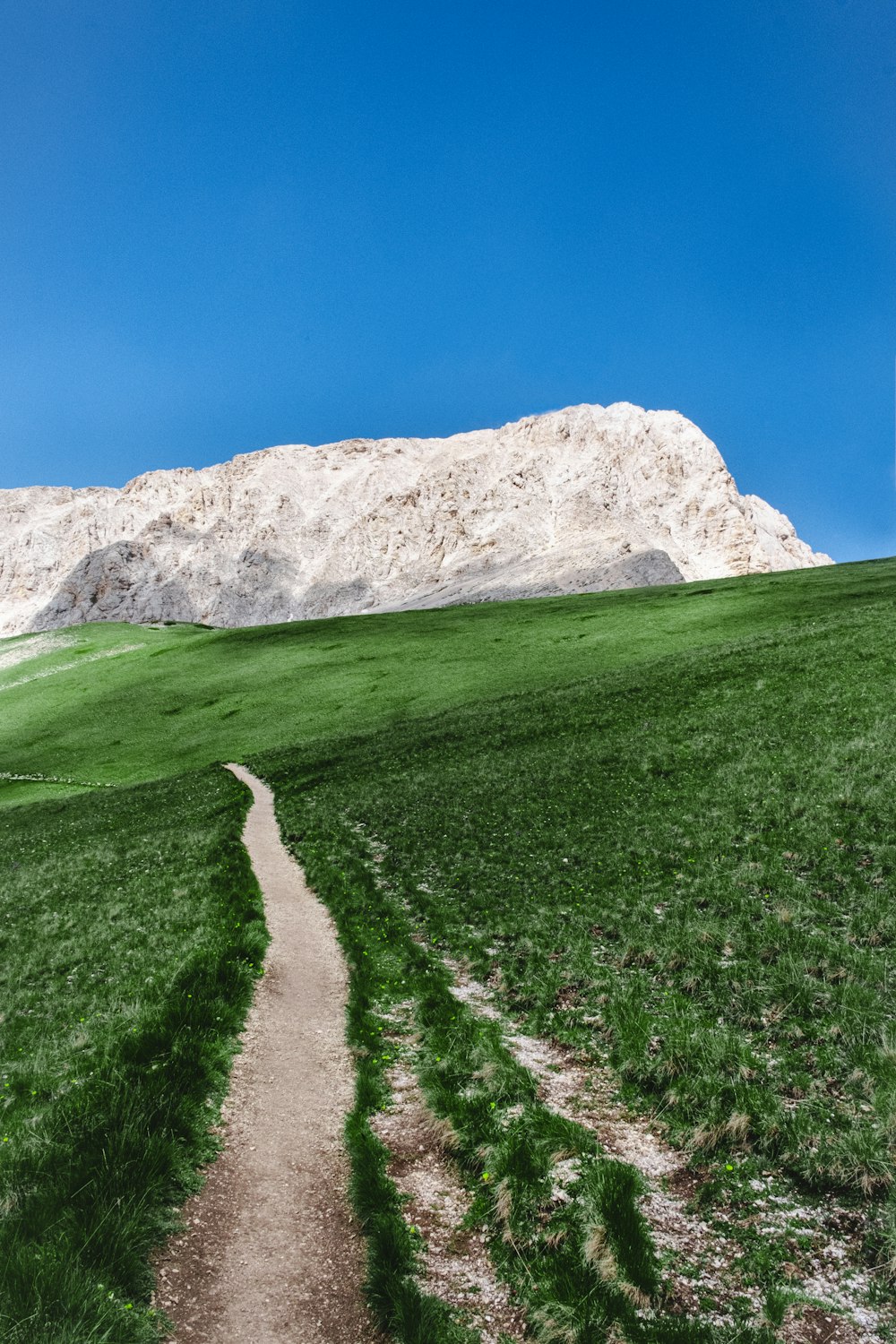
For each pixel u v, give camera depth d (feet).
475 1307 24.34
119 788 176.04
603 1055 40.60
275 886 81.61
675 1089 35.01
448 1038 42.50
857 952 45.80
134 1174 28.19
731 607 264.31
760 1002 42.27
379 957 57.82
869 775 78.59
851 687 118.21
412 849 88.94
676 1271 25.39
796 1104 33.32
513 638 276.21
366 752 160.45
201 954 54.19
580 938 55.57
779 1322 23.13
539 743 134.10
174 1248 26.22
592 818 87.66
